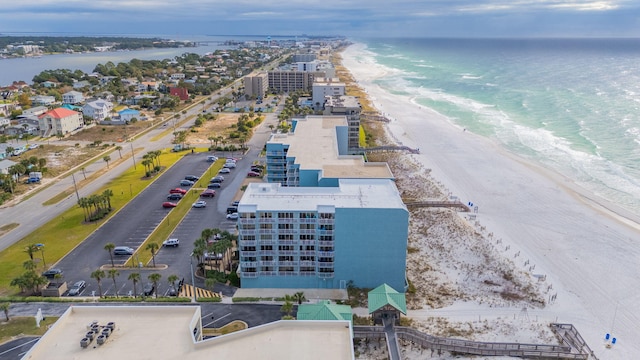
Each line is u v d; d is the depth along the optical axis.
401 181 177.38
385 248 103.25
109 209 150.75
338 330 68.31
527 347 84.94
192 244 128.25
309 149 141.38
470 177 177.25
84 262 119.12
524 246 126.31
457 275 113.25
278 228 102.38
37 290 105.62
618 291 106.06
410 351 86.31
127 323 70.19
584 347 87.06
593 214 144.50
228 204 156.25
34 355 63.53
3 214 149.88
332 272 104.88
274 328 68.62
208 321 94.38
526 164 191.00
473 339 89.44
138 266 116.62
